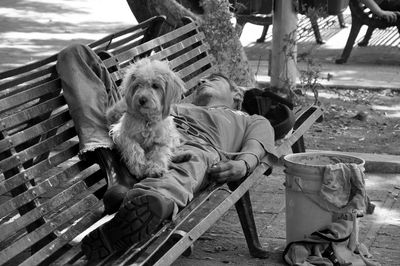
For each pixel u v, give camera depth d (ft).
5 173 12.89
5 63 35.60
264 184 20.88
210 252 16.25
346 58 37.24
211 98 17.51
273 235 17.24
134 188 12.92
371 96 30.96
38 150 13.47
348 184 15.03
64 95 14.30
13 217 17.25
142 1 25.76
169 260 11.89
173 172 13.65
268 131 16.51
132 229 12.08
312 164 16.20
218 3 25.59
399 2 36.91
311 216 15.29
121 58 17.21
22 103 13.52
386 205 19.16
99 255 12.19
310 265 14.96
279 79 27.89
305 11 28.37
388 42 43.34
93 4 58.23
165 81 13.30
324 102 29.76
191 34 21.16
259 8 30.01
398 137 25.36
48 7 56.34
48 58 14.65
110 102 14.96
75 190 13.61
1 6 56.44
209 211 13.71
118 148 13.85
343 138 25.14
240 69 26.08
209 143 15.53
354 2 36.35
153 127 13.57
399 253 16.19
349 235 15.24
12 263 14.93
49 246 12.38
